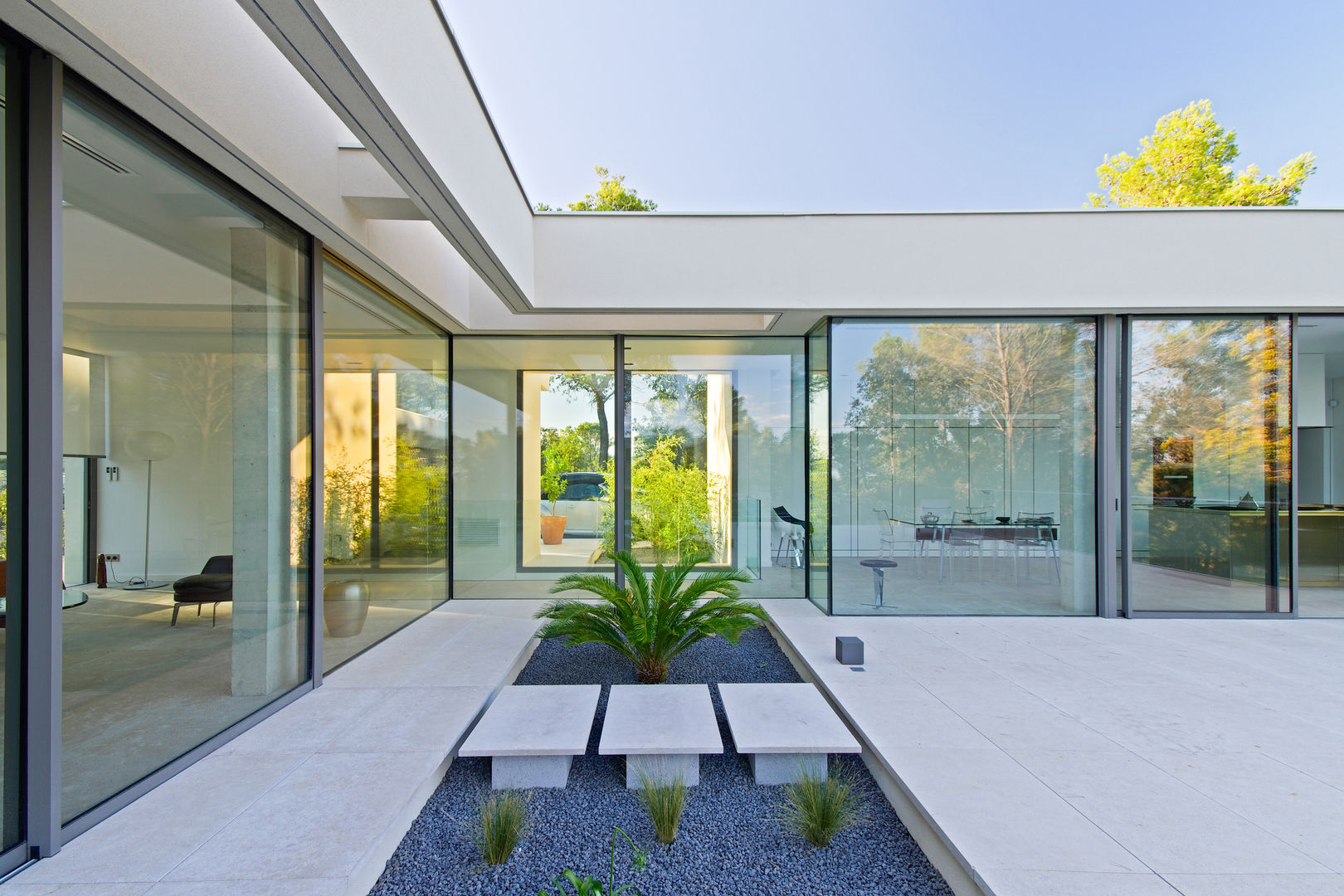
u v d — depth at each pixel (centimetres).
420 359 653
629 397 761
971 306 630
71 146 253
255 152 316
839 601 664
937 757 325
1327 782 301
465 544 764
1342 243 628
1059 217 632
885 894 251
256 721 373
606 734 339
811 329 724
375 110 271
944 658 501
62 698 253
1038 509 673
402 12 285
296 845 252
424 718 382
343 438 490
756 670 527
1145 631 594
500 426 762
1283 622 634
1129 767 315
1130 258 631
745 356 762
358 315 512
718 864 269
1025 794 288
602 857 273
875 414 668
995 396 672
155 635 304
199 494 332
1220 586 661
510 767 330
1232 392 664
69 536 258
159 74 249
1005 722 371
